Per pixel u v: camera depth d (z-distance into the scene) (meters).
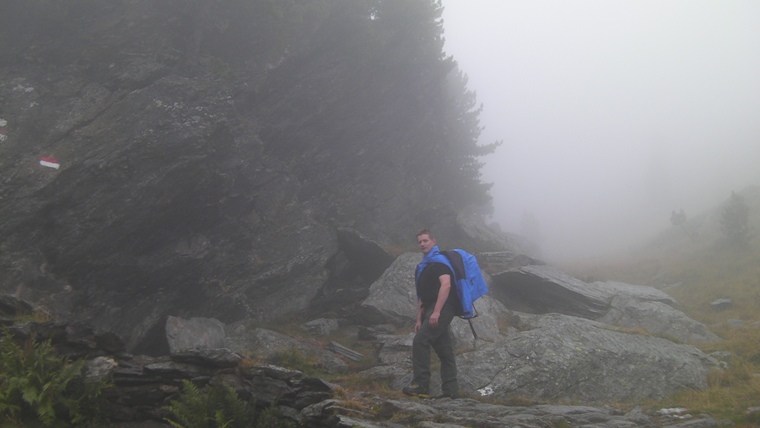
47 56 14.77
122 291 13.60
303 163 21.03
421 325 7.49
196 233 15.46
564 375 8.88
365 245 18.45
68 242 12.36
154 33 16.38
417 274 7.74
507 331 13.97
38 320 8.28
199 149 14.23
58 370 6.71
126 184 13.20
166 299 14.57
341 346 12.98
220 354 7.20
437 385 8.49
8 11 14.76
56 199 12.30
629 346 9.95
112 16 15.94
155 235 14.17
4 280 11.34
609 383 8.88
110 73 14.95
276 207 19.02
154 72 15.18
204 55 17.45
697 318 18.80
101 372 7.15
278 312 17.03
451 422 5.72
